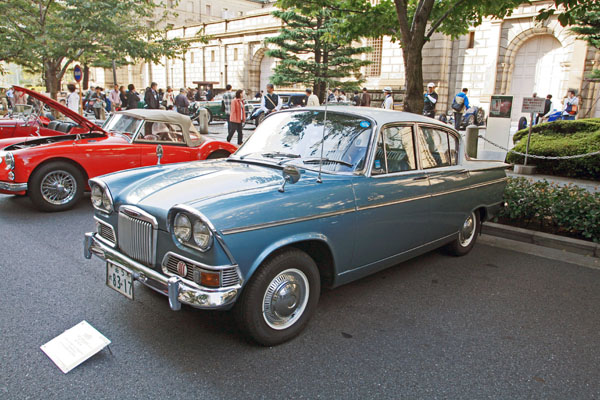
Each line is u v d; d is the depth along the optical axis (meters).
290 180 3.08
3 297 3.72
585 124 10.25
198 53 46.25
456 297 4.10
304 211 3.10
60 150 6.31
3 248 4.90
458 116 18.45
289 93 22.98
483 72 26.94
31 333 3.19
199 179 3.30
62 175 6.46
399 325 3.54
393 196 3.79
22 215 6.30
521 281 4.53
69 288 3.95
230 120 13.86
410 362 3.02
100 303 3.69
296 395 2.63
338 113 4.08
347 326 3.49
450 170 4.50
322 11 21.31
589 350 3.26
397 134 3.98
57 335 3.17
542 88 25.70
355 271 3.66
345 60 22.34
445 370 2.95
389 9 7.94
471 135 10.01
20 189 6.12
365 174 3.62
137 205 3.07
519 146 10.37
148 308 3.63
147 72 53.12
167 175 3.49
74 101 14.93
